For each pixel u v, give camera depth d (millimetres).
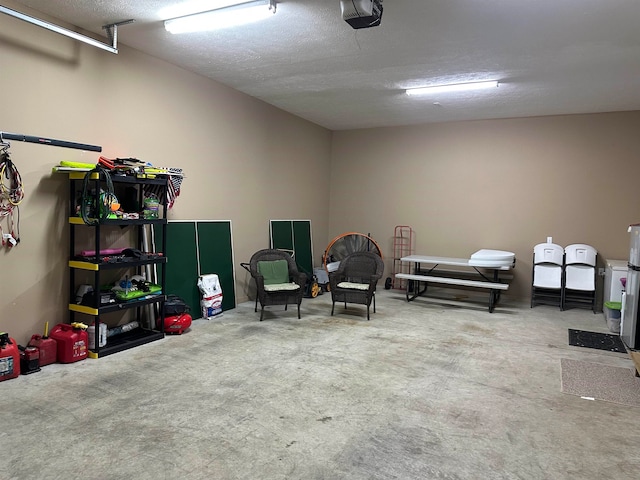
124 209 4266
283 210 6969
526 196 6816
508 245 6961
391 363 3867
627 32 3570
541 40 3797
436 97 5801
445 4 3172
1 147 3355
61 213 3838
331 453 2400
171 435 2537
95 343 3766
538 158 6715
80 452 2330
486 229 7105
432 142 7461
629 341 4328
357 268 6062
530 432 2699
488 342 4578
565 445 2555
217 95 5488
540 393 3293
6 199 3406
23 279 3582
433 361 3949
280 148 6797
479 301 6789
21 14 3070
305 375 3531
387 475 2213
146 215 4223
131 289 4109
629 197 6211
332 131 8320
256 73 5059
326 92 5746
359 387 3322
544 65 4441
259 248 6414
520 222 6871
